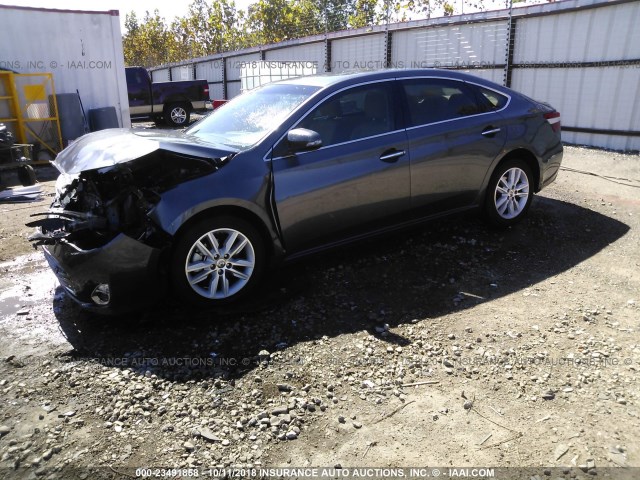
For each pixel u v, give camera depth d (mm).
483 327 3660
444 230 5453
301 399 2908
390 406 2857
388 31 15109
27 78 11586
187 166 3711
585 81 10695
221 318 3762
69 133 12000
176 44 51719
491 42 12445
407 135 4535
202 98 18906
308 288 4215
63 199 4320
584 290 4227
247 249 3902
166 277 3672
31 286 4461
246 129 4305
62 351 3396
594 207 6336
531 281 4395
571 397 2910
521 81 12008
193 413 2791
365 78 4531
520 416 2766
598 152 10047
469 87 5078
